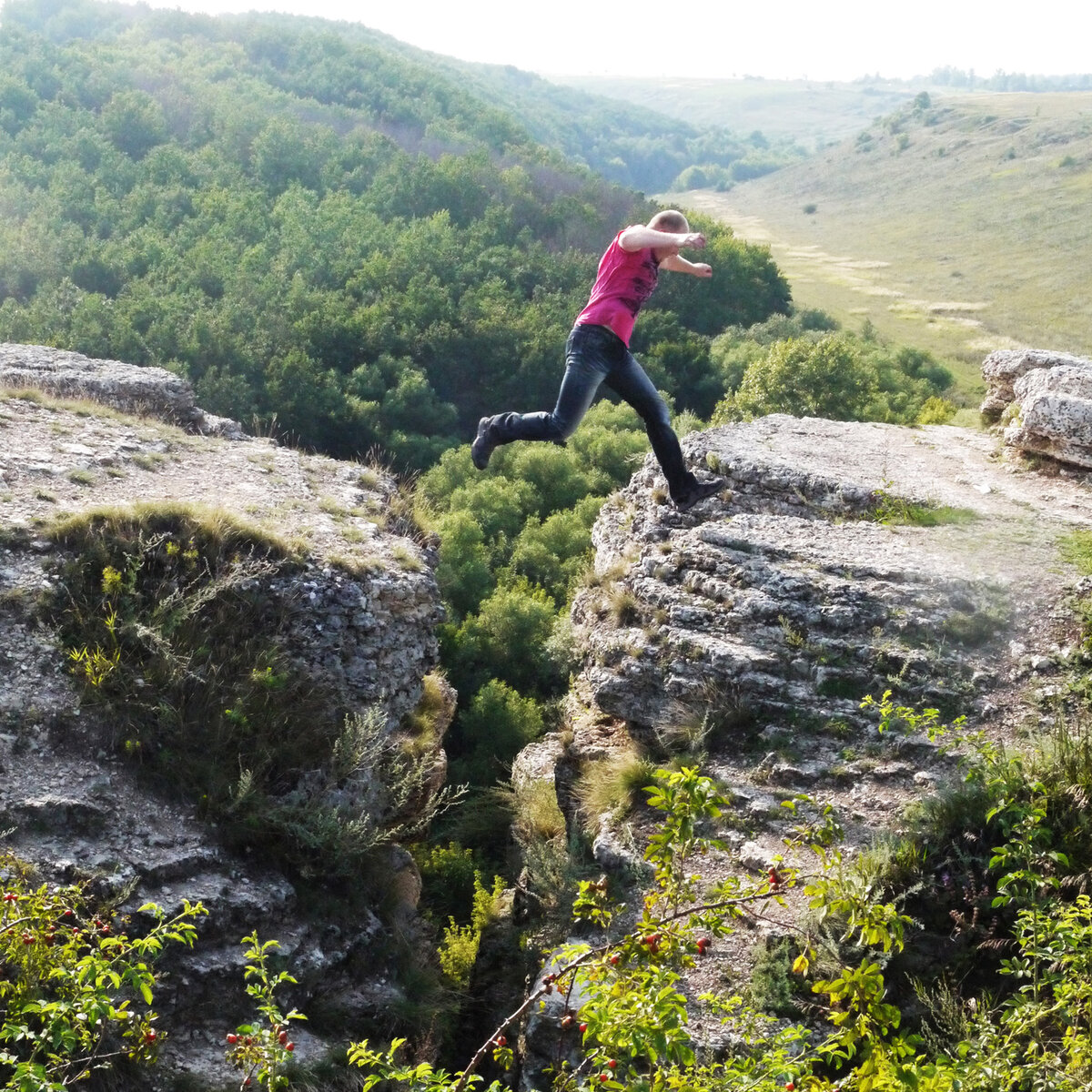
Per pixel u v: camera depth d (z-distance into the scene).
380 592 9.47
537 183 87.75
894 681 8.48
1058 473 12.27
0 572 8.24
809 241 130.88
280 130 82.56
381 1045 7.35
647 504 12.33
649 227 6.18
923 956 6.36
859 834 7.41
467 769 21.61
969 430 14.41
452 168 79.00
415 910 9.09
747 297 74.12
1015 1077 4.44
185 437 12.33
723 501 11.65
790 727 8.51
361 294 60.78
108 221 65.75
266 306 55.31
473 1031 8.33
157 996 6.45
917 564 9.66
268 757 8.08
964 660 8.65
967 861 6.63
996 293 92.31
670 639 9.29
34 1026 5.27
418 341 55.38
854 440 13.49
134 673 7.99
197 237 64.75
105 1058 5.78
